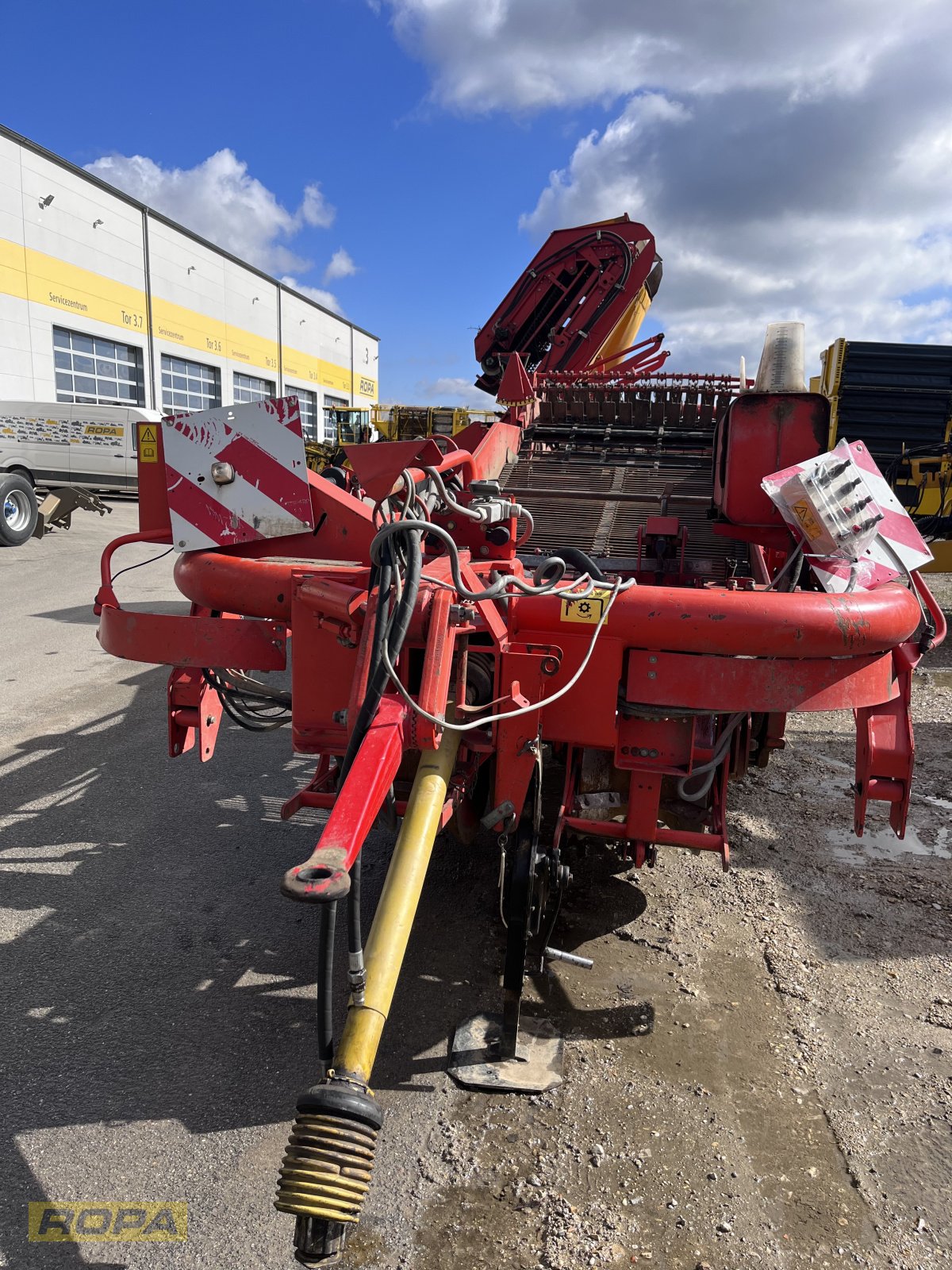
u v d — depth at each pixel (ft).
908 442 33.78
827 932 10.05
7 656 22.04
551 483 16.06
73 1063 7.52
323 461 62.08
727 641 7.53
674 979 9.04
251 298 106.63
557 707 7.88
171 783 14.02
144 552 43.09
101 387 80.28
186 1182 6.33
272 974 8.96
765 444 10.53
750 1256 5.81
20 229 68.23
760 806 13.80
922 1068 7.73
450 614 7.27
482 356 30.01
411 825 6.27
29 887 10.58
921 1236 5.98
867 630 7.49
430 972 9.07
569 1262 5.73
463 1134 6.86
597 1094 7.32
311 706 8.51
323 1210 4.16
